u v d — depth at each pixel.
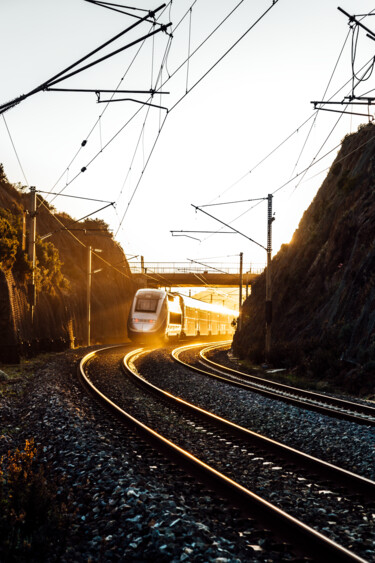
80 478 7.57
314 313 31.77
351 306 25.31
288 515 5.70
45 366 26.14
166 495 6.59
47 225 65.75
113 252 80.25
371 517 6.25
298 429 11.59
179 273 76.94
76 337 51.72
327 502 6.76
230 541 5.41
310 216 46.09
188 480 7.66
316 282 34.25
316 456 9.64
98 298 67.25
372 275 24.42
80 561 5.12
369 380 19.66
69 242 70.25
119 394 17.14
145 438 10.33
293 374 26.53
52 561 5.16
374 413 13.99
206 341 71.00
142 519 5.76
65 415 12.02
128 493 6.45
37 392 16.23
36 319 38.72
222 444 10.17
